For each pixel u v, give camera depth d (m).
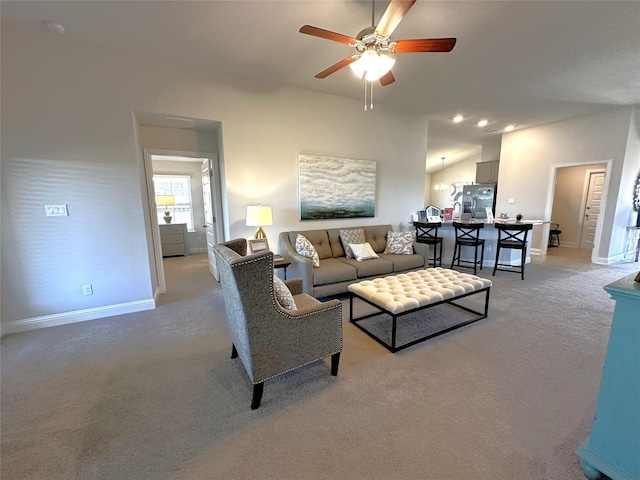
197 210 6.80
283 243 3.62
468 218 5.70
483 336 2.48
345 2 2.18
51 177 2.65
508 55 3.00
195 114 3.25
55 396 1.76
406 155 5.03
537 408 1.62
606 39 2.71
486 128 6.04
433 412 1.61
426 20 2.41
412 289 2.54
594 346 2.29
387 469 1.27
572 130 5.38
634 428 1.10
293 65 3.20
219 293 3.69
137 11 2.24
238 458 1.34
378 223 4.91
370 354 2.21
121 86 2.85
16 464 1.31
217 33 2.56
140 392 1.79
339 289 3.27
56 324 2.77
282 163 3.86
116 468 1.29
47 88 2.57
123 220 2.97
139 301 3.13
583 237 6.86
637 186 5.29
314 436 1.46
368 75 2.21
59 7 2.17
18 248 2.60
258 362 1.61
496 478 1.22
